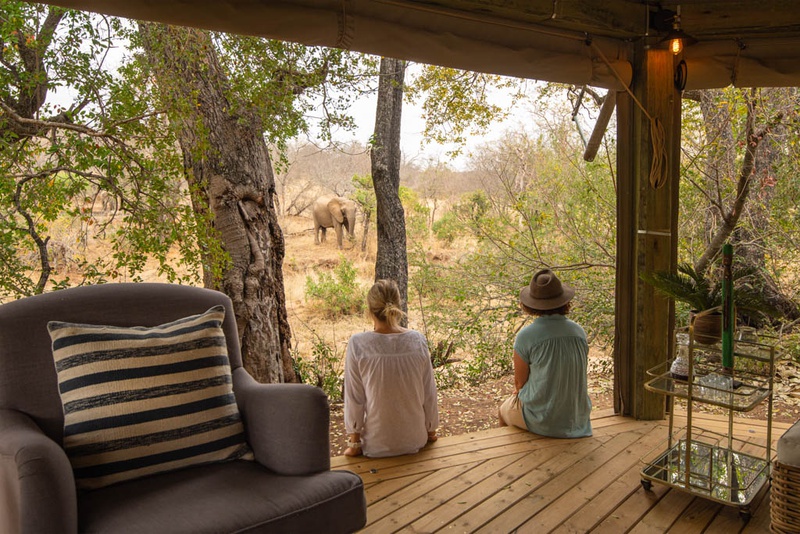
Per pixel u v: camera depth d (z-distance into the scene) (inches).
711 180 239.3
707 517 99.3
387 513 100.0
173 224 159.5
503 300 278.7
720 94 236.5
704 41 130.4
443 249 466.9
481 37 118.4
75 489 67.1
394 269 329.1
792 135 229.9
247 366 211.6
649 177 131.6
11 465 61.5
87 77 149.3
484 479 111.3
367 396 117.8
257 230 213.5
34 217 162.2
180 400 78.5
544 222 273.1
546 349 125.3
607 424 137.5
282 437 77.6
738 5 122.7
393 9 108.7
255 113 198.2
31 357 79.4
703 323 104.1
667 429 134.0
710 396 99.1
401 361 116.6
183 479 74.9
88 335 78.4
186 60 181.3
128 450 74.1
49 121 147.1
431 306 286.8
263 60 188.1
